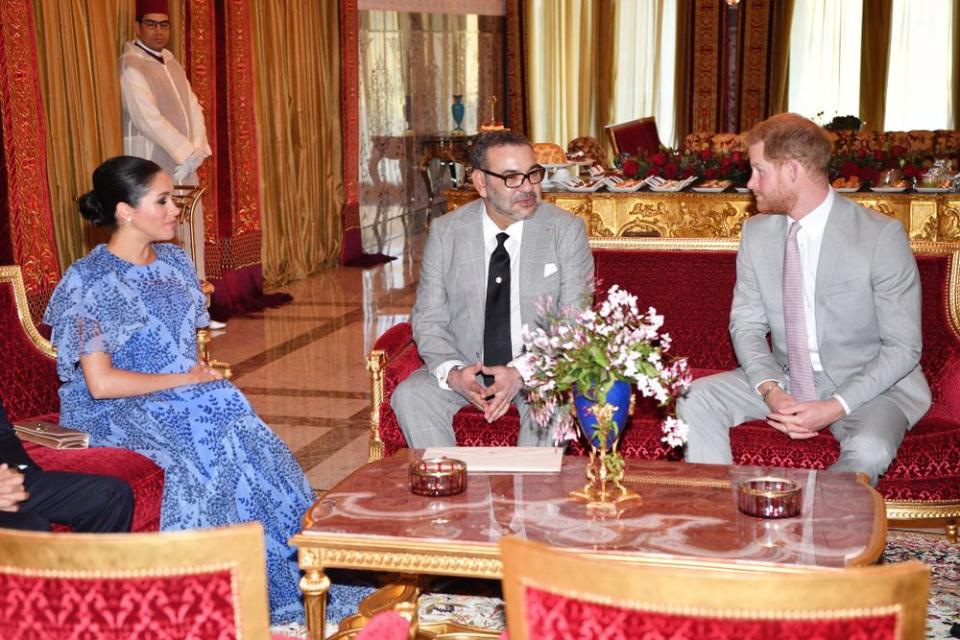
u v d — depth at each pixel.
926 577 1.63
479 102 13.91
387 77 12.30
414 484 3.06
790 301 3.90
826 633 1.63
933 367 4.19
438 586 3.78
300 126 10.19
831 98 14.30
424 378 4.15
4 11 6.22
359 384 6.55
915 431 3.78
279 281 9.86
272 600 3.66
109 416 3.74
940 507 3.73
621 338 2.95
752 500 2.84
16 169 6.35
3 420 3.36
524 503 2.97
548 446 3.78
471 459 3.32
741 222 7.23
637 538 2.70
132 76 7.49
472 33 13.64
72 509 3.30
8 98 6.27
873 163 7.34
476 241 4.22
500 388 3.91
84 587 1.83
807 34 14.26
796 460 3.81
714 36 14.00
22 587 1.84
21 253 6.41
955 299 4.15
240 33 8.89
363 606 3.27
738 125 14.28
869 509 2.89
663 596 1.65
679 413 3.91
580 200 7.45
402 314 8.64
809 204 3.88
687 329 4.58
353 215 11.29
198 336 4.39
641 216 7.38
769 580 1.61
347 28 10.95
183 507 3.57
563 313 3.71
